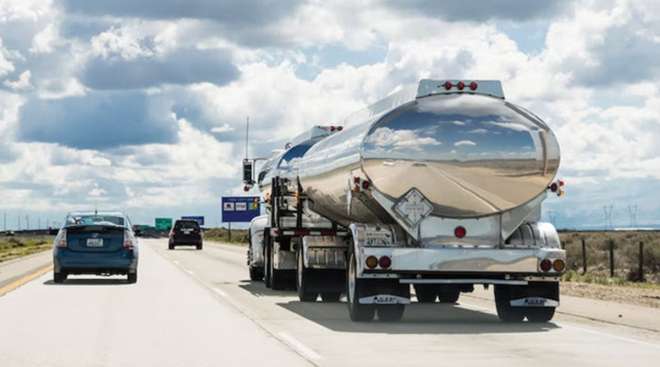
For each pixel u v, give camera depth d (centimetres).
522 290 1580
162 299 2034
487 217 1588
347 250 1823
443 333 1423
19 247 8600
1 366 1075
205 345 1265
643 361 1115
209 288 2436
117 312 1731
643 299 2078
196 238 6812
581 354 1179
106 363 1102
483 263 1537
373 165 1572
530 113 1587
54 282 2578
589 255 4069
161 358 1142
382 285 1549
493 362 1103
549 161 1577
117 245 2514
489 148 1568
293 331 1441
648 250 3616
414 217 1567
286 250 2295
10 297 2078
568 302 1995
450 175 1566
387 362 1102
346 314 1752
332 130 2364
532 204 1588
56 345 1260
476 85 1586
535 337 1371
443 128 1569
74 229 2500
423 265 1529
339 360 1120
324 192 1923
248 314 1725
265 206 2727
